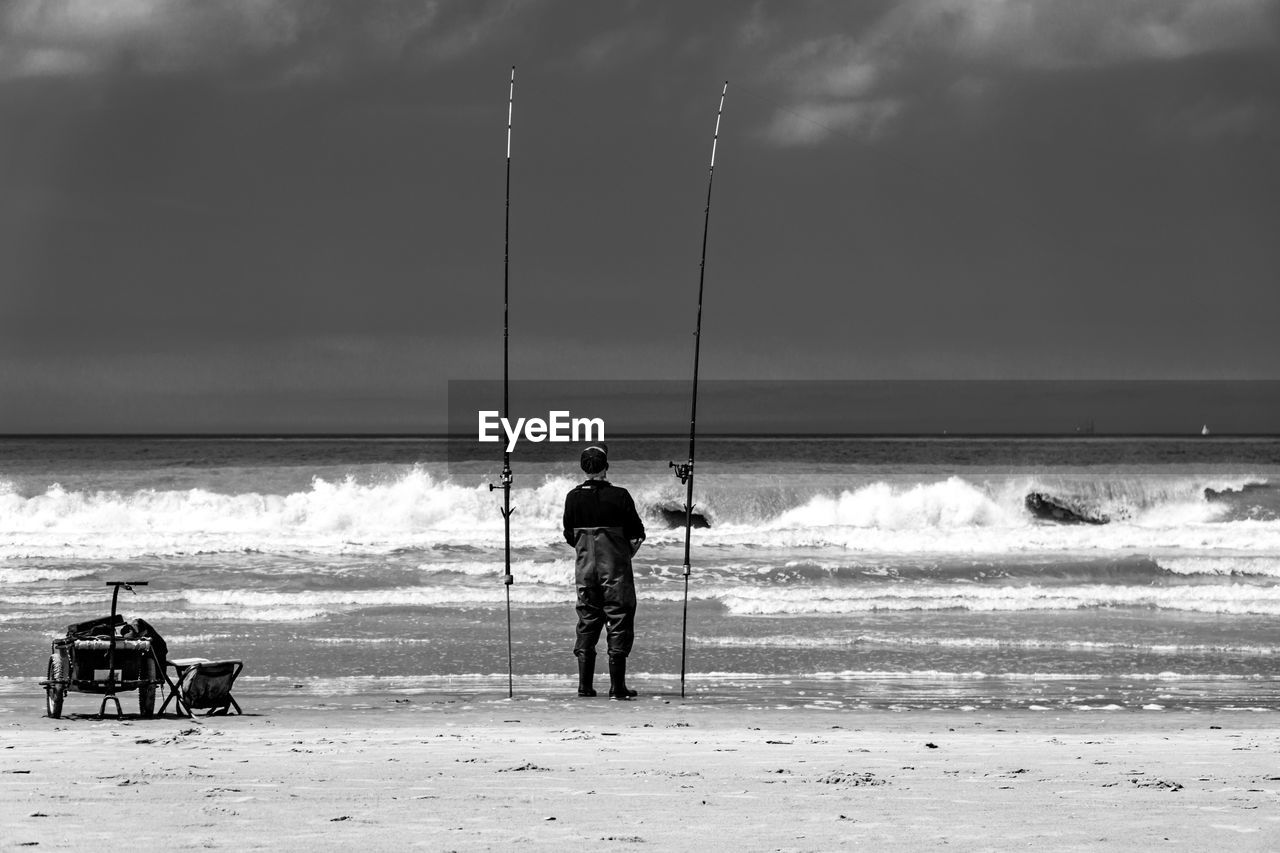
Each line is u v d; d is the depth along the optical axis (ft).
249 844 22.39
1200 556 123.85
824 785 31.63
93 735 43.24
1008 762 37.19
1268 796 29.27
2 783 30.63
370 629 82.07
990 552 128.47
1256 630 83.30
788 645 76.43
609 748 40.60
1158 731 48.62
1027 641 78.28
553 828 24.52
